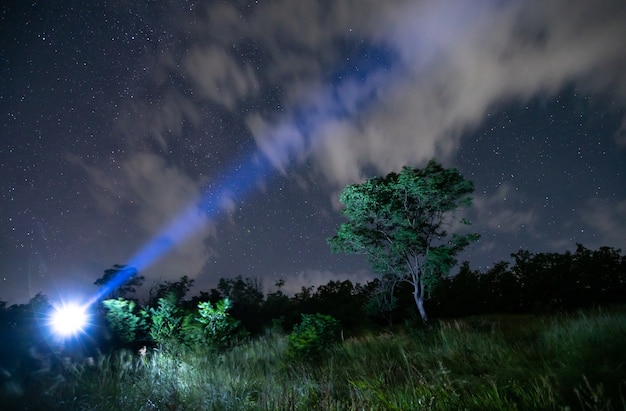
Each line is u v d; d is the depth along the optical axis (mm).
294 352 8562
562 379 4453
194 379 5902
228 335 10195
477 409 4082
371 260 19312
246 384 5801
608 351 5285
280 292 25672
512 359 5973
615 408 3699
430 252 17922
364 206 18469
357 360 7676
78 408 4914
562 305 23328
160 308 10859
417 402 4180
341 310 22969
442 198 18094
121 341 9781
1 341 7395
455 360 6742
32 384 5953
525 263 26469
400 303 26562
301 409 4395
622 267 22969
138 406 4730
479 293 27000
